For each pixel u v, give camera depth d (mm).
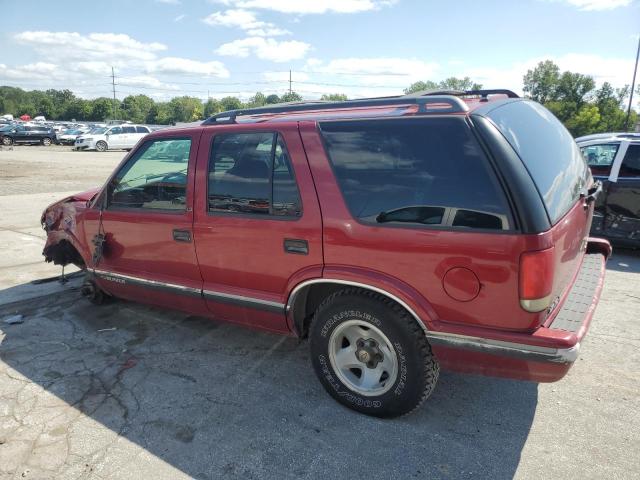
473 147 2551
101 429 2998
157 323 4586
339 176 2916
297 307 3248
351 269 2875
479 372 2682
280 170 3117
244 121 3469
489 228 2467
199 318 4691
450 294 2609
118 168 4102
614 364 3734
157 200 3811
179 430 2982
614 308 4867
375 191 2799
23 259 6793
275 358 3895
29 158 26531
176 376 3621
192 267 3648
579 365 3727
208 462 2703
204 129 3512
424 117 2713
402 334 2803
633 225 6746
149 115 152250
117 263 4219
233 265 3400
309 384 3500
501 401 3264
